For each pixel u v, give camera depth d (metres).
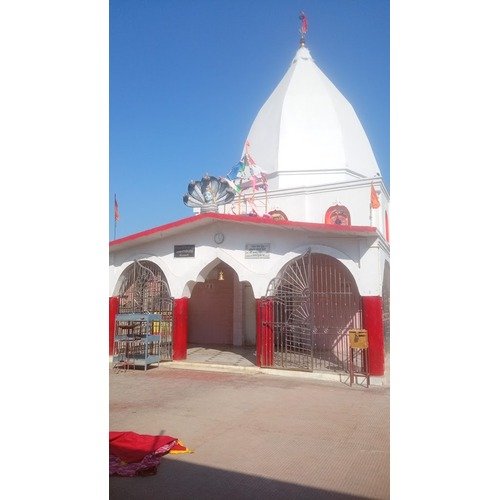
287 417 7.30
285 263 11.38
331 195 16.38
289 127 19.42
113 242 13.09
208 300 17.11
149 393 9.20
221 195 14.60
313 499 4.41
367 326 10.36
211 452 5.69
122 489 4.64
